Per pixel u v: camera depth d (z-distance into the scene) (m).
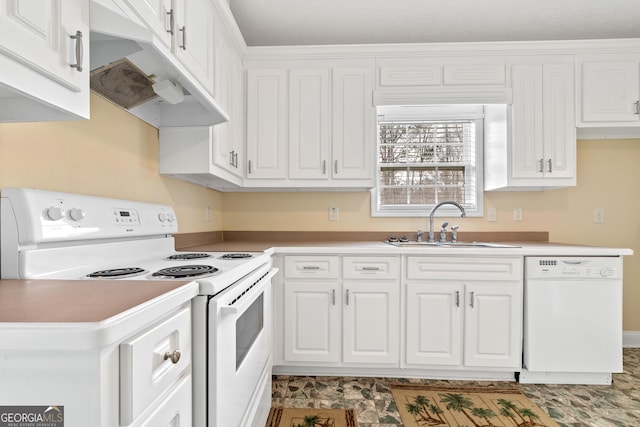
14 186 0.98
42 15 0.69
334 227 2.76
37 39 0.67
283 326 2.15
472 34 2.36
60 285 0.82
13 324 0.51
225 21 1.88
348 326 2.13
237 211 2.79
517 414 1.75
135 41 1.00
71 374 0.53
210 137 1.79
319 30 2.31
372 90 2.38
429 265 2.10
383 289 2.12
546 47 2.31
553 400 1.89
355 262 2.13
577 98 2.33
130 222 1.35
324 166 2.39
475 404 1.85
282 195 2.78
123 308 0.60
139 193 1.62
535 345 2.04
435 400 1.89
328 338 2.14
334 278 2.14
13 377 0.53
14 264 0.92
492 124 2.60
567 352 2.03
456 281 2.09
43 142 1.08
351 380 2.13
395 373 2.17
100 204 1.22
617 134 2.65
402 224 2.75
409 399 1.90
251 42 2.46
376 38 2.41
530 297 2.04
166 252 1.64
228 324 0.98
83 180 1.25
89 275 1.02
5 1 0.61
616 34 2.35
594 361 2.02
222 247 2.07
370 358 2.12
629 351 2.56
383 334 2.12
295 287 2.14
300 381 2.12
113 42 1.03
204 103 1.46
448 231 2.74
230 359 1.00
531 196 2.71
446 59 2.36
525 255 2.05
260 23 2.23
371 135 2.39
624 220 2.68
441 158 2.82
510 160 2.37
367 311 2.12
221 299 0.93
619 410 1.79
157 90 1.32
